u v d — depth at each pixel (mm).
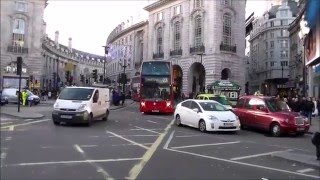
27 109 29219
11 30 66000
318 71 11805
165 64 30031
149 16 71250
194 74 60312
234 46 57375
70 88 19609
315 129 21375
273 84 100312
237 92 38844
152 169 8797
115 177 7891
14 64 66000
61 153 10586
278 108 19000
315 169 9742
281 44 97375
